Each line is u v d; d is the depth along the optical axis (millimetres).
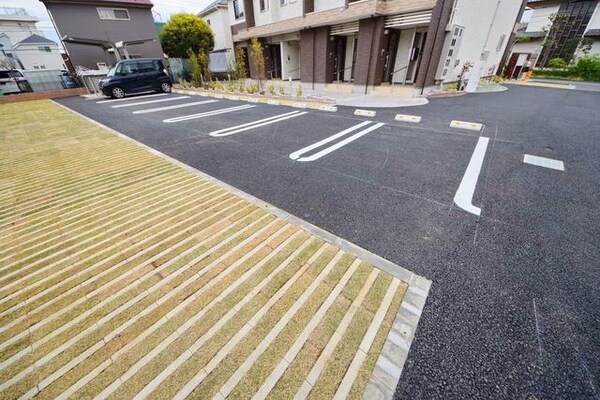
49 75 14742
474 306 1604
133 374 1263
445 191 3006
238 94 10695
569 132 5316
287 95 9984
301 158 4047
